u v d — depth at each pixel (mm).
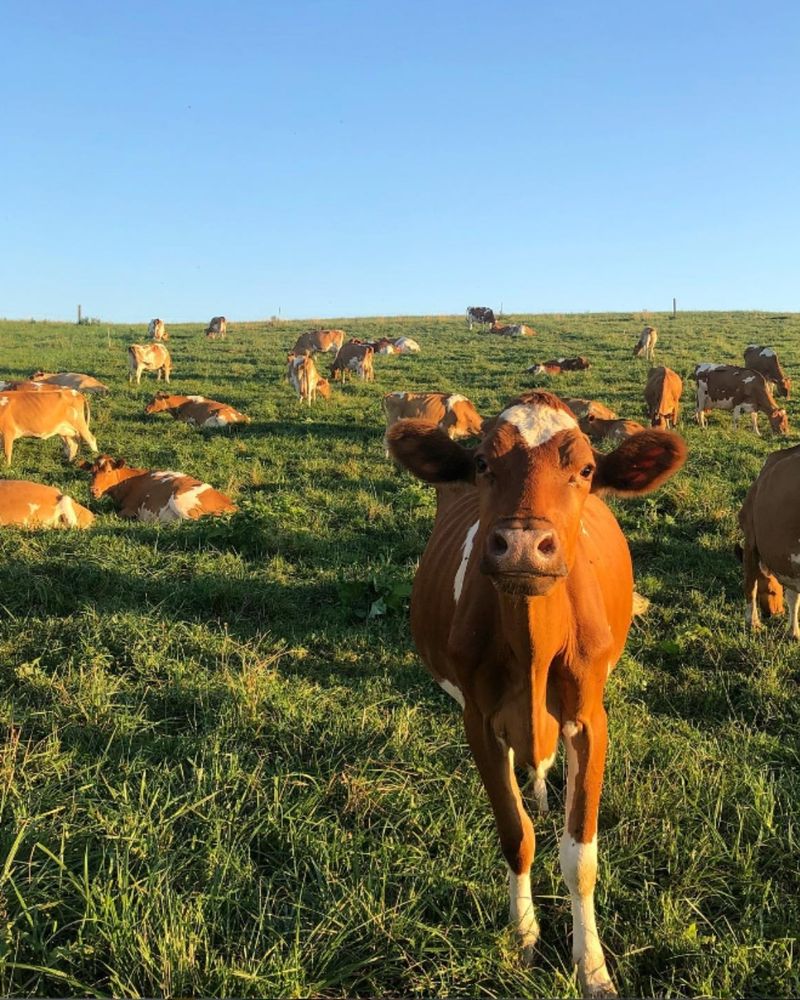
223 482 13484
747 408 19375
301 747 5230
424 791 4754
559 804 4793
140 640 6578
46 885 3822
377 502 11438
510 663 3465
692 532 10258
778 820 4520
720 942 3623
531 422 3213
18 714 5449
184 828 4352
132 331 49812
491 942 3654
